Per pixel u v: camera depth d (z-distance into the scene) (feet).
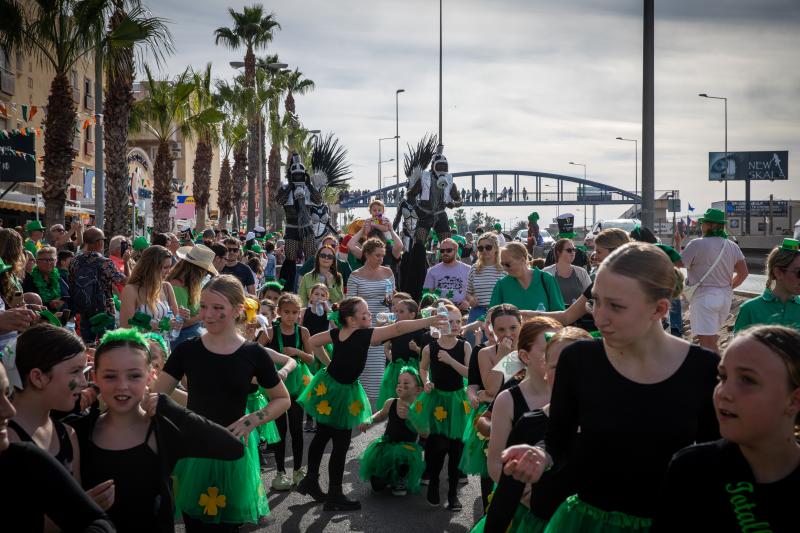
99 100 64.95
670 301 9.45
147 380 12.75
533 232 63.82
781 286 19.65
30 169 79.20
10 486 9.06
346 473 24.56
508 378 15.34
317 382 21.34
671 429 9.46
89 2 59.06
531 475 9.66
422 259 50.67
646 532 9.59
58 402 11.50
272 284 31.83
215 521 15.34
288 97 181.47
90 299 29.73
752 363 7.38
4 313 14.99
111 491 11.32
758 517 7.46
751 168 322.14
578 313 19.88
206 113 94.48
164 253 22.77
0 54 94.53
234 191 146.00
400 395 22.36
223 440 12.69
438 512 20.83
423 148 51.47
